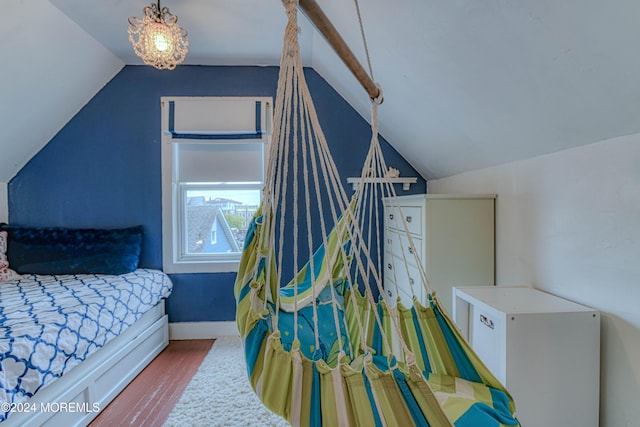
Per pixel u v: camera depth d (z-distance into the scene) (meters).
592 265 1.26
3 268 2.47
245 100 2.79
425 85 1.69
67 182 2.78
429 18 1.25
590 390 1.21
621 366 1.14
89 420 1.72
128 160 2.80
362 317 1.43
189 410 1.81
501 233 1.87
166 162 2.79
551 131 1.35
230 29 2.21
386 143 2.96
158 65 2.02
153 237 2.82
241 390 2.00
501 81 1.28
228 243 2.95
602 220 1.21
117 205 2.80
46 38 2.02
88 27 2.14
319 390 0.82
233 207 2.94
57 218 2.78
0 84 2.02
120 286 2.25
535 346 1.21
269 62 2.74
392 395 0.82
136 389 2.04
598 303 1.24
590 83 1.02
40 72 2.17
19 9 1.78
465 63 1.33
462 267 1.93
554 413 1.21
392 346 1.32
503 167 1.84
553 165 1.46
